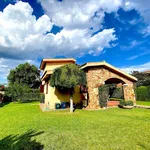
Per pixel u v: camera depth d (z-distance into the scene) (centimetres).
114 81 2359
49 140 673
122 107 1650
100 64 1680
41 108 1878
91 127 870
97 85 1670
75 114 1329
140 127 855
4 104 2977
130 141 636
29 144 638
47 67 2311
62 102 1808
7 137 748
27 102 3184
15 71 4494
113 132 765
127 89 1816
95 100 1648
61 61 2389
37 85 4831
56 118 1164
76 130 814
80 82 1465
